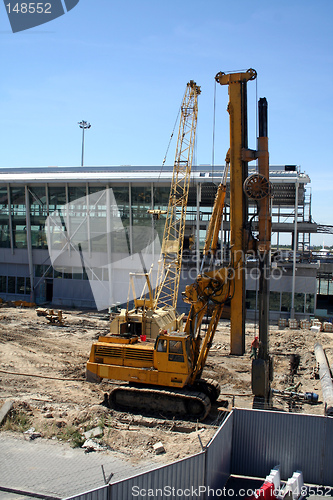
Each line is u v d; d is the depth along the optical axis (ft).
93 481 42.78
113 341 69.97
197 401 61.82
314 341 109.40
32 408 61.21
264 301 59.06
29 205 160.66
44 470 44.88
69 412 59.77
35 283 167.32
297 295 139.13
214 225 65.41
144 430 57.36
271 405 60.90
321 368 80.02
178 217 147.95
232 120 58.59
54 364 87.81
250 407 65.77
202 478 38.32
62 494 40.24
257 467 45.78
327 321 140.46
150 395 63.52
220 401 66.69
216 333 123.75
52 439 52.90
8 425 55.52
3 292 172.04
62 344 105.60
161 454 49.93
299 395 67.87
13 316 139.64
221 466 42.75
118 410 64.44
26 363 87.10
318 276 199.52
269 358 60.59
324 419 44.11
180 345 63.21
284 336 115.96
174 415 62.75
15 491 40.60
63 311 152.35
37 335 113.91
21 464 46.01
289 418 44.93
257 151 57.88
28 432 54.24
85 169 167.32
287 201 163.12
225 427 43.73
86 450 49.90
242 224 59.41
